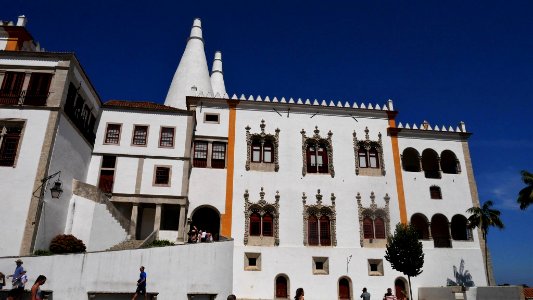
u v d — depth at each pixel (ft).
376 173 130.41
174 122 115.75
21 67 87.71
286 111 131.64
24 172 79.46
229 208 117.50
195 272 78.18
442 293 111.34
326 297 113.60
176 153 112.16
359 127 134.31
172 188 108.37
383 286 117.60
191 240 95.50
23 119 83.25
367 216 125.29
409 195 130.00
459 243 128.77
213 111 128.06
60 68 88.22
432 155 143.23
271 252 115.14
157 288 71.20
